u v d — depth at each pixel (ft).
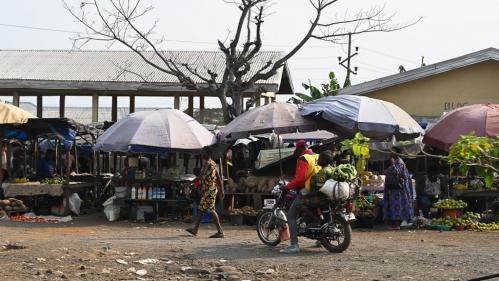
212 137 62.85
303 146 39.01
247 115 58.90
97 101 100.42
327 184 36.40
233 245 41.01
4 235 46.62
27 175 73.46
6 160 76.23
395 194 54.39
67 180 64.39
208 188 46.68
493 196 58.59
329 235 37.35
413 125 58.65
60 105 106.93
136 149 59.72
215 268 32.48
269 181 60.54
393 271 31.96
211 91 79.61
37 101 106.63
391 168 54.49
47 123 64.39
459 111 59.72
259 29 78.54
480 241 45.73
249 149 81.25
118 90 97.76
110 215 61.41
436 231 52.95
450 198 58.95
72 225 57.57
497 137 15.93
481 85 85.46
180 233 50.90
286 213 39.70
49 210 65.77
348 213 37.70
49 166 70.69
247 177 62.13
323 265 33.63
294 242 37.70
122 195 61.87
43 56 108.37
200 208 47.09
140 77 95.25
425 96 86.28
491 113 58.34
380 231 53.01
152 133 60.18
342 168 36.65
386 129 56.34
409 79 85.15
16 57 107.14
